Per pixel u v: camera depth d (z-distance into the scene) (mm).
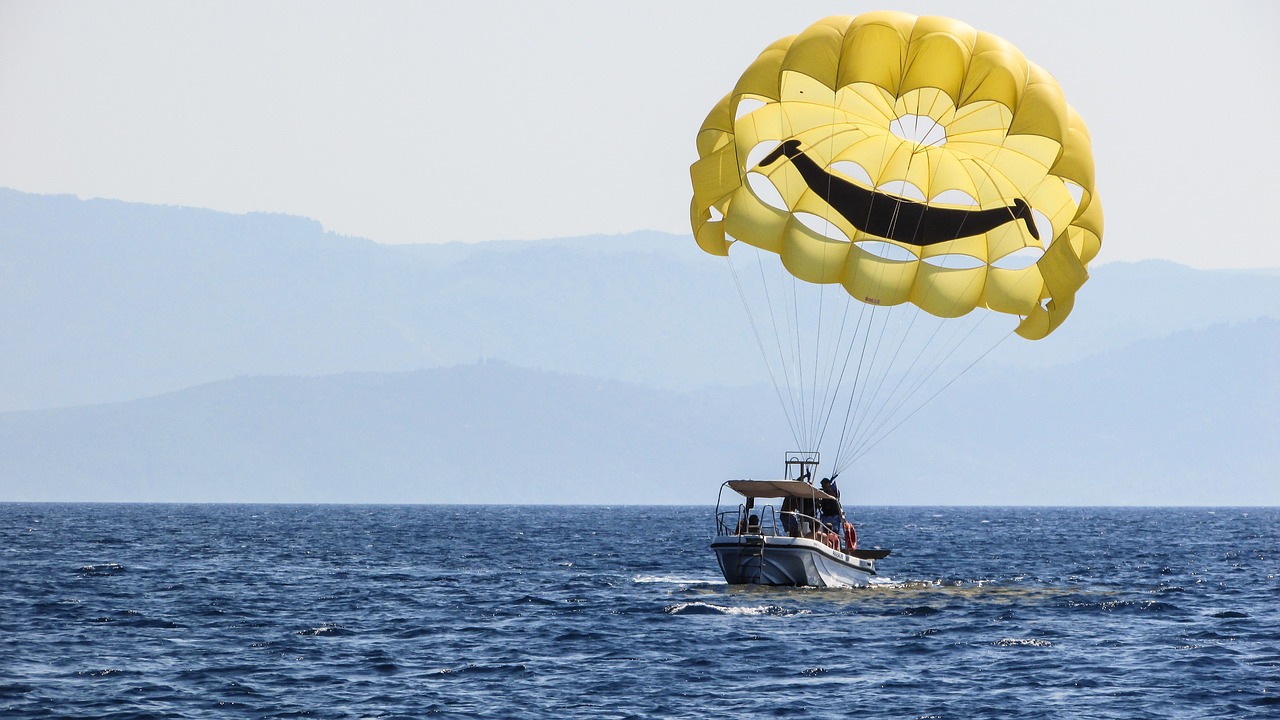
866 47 125938
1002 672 105062
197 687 98375
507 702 93875
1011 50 127875
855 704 93812
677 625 127625
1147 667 107562
